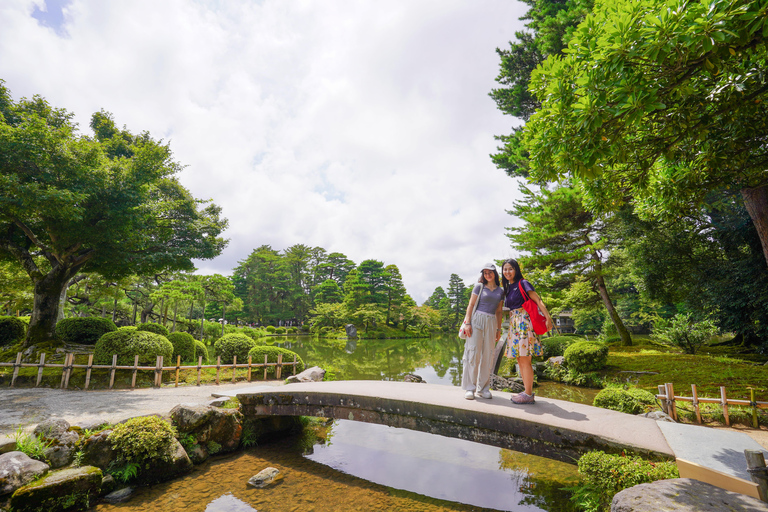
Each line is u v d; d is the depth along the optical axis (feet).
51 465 13.64
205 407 18.15
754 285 38.78
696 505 6.93
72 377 28.60
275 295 203.21
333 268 244.42
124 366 28.12
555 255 51.37
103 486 13.69
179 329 96.58
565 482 14.74
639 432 11.22
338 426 24.29
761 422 18.93
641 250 46.21
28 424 17.17
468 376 15.19
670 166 17.39
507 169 61.93
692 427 11.76
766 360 40.50
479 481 15.05
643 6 9.15
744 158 14.78
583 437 11.21
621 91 9.70
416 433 22.62
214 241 56.54
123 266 42.50
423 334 181.37
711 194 39.83
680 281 45.70
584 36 10.76
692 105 11.69
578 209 48.47
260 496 13.66
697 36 8.37
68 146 31.58
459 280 228.02
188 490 14.21
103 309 81.66
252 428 20.42
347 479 15.33
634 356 43.47
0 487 11.50
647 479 9.11
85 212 32.60
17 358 27.71
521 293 13.92
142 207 36.73
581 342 39.11
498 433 12.73
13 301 57.62
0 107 34.01
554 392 32.65
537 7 51.34
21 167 29.25
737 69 11.30
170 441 15.75
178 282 73.72
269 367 36.60
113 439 14.78
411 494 13.82
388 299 186.19
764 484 7.13
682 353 46.03
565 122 11.55
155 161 38.91
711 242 44.32
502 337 15.29
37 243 37.52
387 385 19.10
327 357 71.41
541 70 12.67
